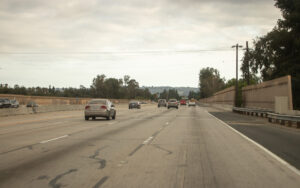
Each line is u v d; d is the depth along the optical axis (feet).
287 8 187.42
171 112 167.73
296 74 166.71
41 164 32.55
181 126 80.43
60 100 239.91
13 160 34.65
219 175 28.48
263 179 27.25
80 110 191.93
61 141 49.98
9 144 46.57
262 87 153.79
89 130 67.92
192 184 25.36
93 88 502.38
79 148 43.04
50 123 88.58
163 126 79.71
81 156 37.06
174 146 45.62
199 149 43.19
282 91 122.11
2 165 32.09
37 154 38.34
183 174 28.63
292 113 96.84
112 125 81.56
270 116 102.42
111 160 34.73
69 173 28.68
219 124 89.97
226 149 43.65
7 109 114.62
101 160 34.71
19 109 123.03
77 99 260.42
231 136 59.77
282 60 183.42
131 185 24.81
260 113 134.62
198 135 60.44
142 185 24.85
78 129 70.13
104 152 39.91
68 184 25.08
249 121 106.32
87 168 30.73
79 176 27.61
